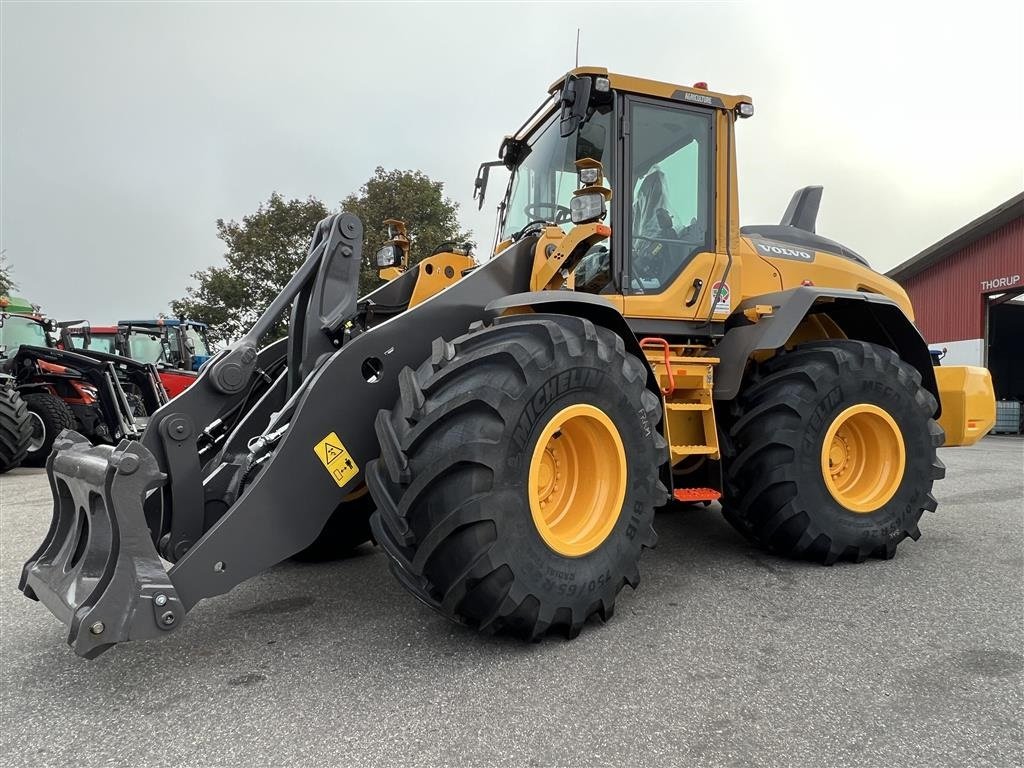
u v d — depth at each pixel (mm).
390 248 3799
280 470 2324
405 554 2361
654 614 2750
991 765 1687
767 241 4180
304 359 2721
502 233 4059
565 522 2629
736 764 1694
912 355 3980
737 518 3607
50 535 2537
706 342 3672
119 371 8500
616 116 3309
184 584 2117
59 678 2219
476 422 2273
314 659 2342
